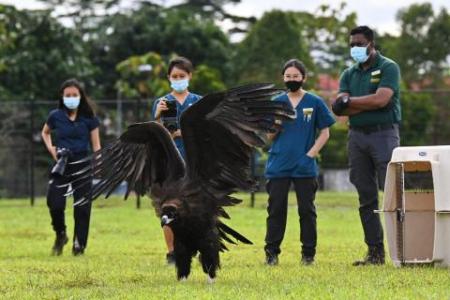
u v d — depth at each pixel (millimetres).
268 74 86125
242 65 87938
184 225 19672
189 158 19547
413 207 23469
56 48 83312
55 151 28688
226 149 19703
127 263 25578
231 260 25641
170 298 17828
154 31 93562
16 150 60469
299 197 24578
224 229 20547
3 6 81375
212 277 20266
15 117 60062
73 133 28656
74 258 27328
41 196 61281
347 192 59156
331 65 100750
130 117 56406
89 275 22391
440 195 22031
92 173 21094
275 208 24594
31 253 29281
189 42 92562
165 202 19516
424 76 107312
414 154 22500
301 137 24500
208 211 19766
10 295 19312
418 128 56500
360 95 24562
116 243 32031
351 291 18172
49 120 28922
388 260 25000
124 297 18234
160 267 24359
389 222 23141
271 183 24641
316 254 27172
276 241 24656
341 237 33219
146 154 20484
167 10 98000
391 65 24250
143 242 32375
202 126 19406
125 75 79500
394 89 24156
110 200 54844
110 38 94562
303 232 24641
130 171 20625
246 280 20656
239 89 19141
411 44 108562
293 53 86312
